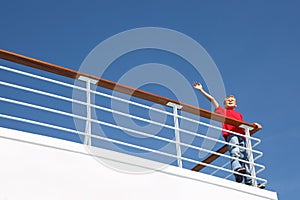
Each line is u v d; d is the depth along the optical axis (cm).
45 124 482
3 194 429
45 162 461
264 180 571
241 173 573
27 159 454
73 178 466
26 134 466
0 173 436
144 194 493
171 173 520
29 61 497
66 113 497
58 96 500
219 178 546
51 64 507
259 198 558
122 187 486
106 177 482
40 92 494
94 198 467
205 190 529
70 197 456
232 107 652
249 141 596
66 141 482
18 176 442
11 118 468
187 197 514
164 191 505
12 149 452
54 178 457
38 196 442
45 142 470
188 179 526
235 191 547
